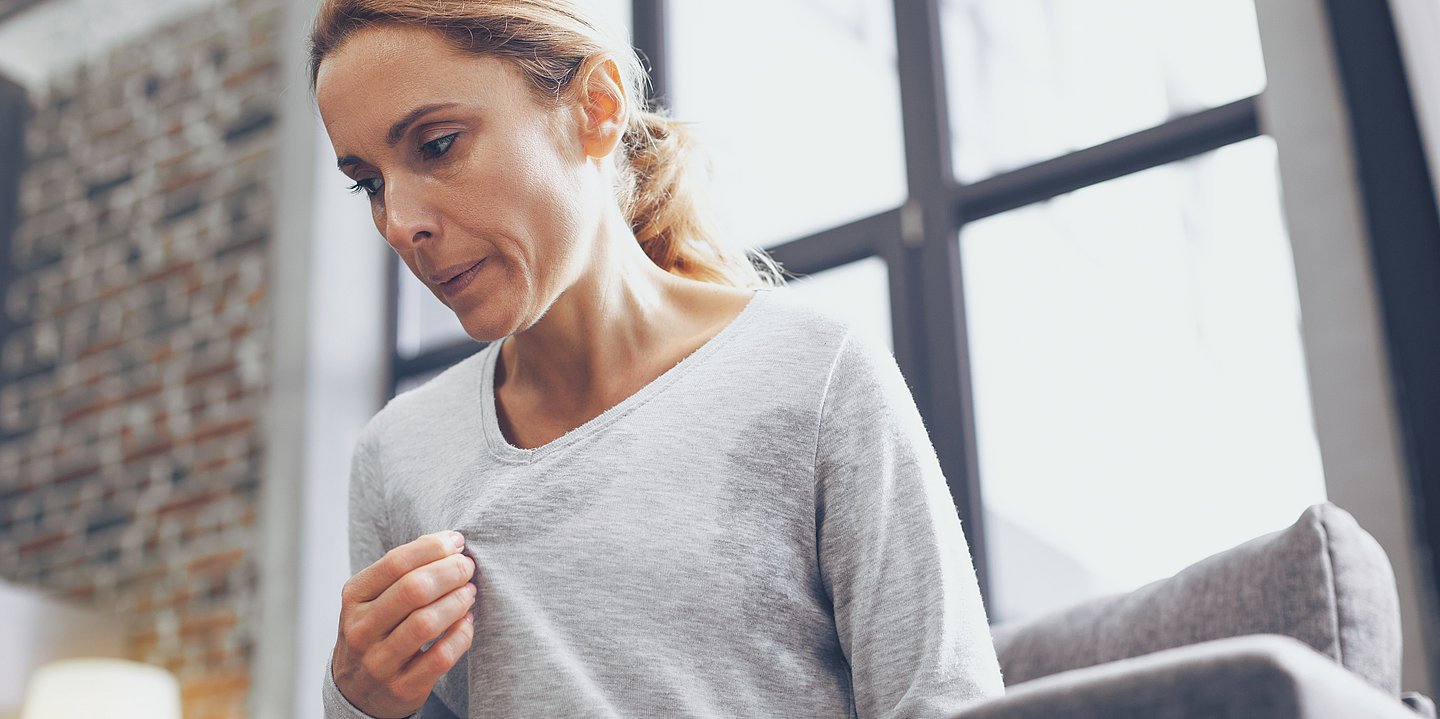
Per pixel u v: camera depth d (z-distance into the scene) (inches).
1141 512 115.6
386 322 168.4
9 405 178.7
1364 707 20.6
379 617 33.4
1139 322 120.3
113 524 165.5
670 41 155.1
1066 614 44.7
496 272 34.3
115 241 178.9
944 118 136.2
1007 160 133.0
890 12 144.2
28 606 148.6
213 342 166.9
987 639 33.6
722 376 37.6
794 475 36.1
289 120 170.1
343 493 157.5
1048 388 123.3
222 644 153.3
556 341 38.4
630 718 33.6
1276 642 20.5
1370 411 96.0
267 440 158.7
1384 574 36.3
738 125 149.6
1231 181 118.6
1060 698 21.1
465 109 33.8
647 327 39.1
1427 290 97.7
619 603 34.8
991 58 136.6
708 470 36.0
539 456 37.4
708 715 33.6
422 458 40.5
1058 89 132.3
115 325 174.9
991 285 129.0
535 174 34.4
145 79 183.8
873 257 135.7
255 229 168.7
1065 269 125.6
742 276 45.1
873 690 33.0
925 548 34.2
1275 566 36.8
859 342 37.9
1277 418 111.6
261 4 177.6
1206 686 19.9
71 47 190.2
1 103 190.1
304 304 161.5
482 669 35.2
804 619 35.3
